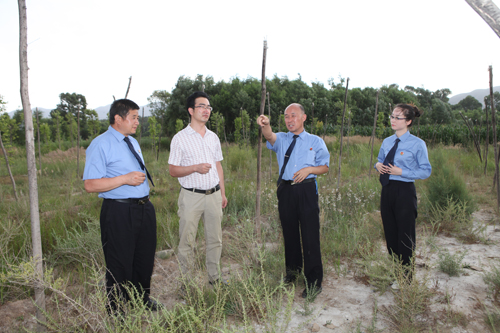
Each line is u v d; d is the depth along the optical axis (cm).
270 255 348
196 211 285
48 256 353
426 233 431
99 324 203
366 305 269
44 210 559
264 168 1052
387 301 274
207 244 299
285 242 306
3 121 946
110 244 236
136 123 250
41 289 214
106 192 237
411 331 224
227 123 2952
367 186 671
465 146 1328
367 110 4072
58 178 998
